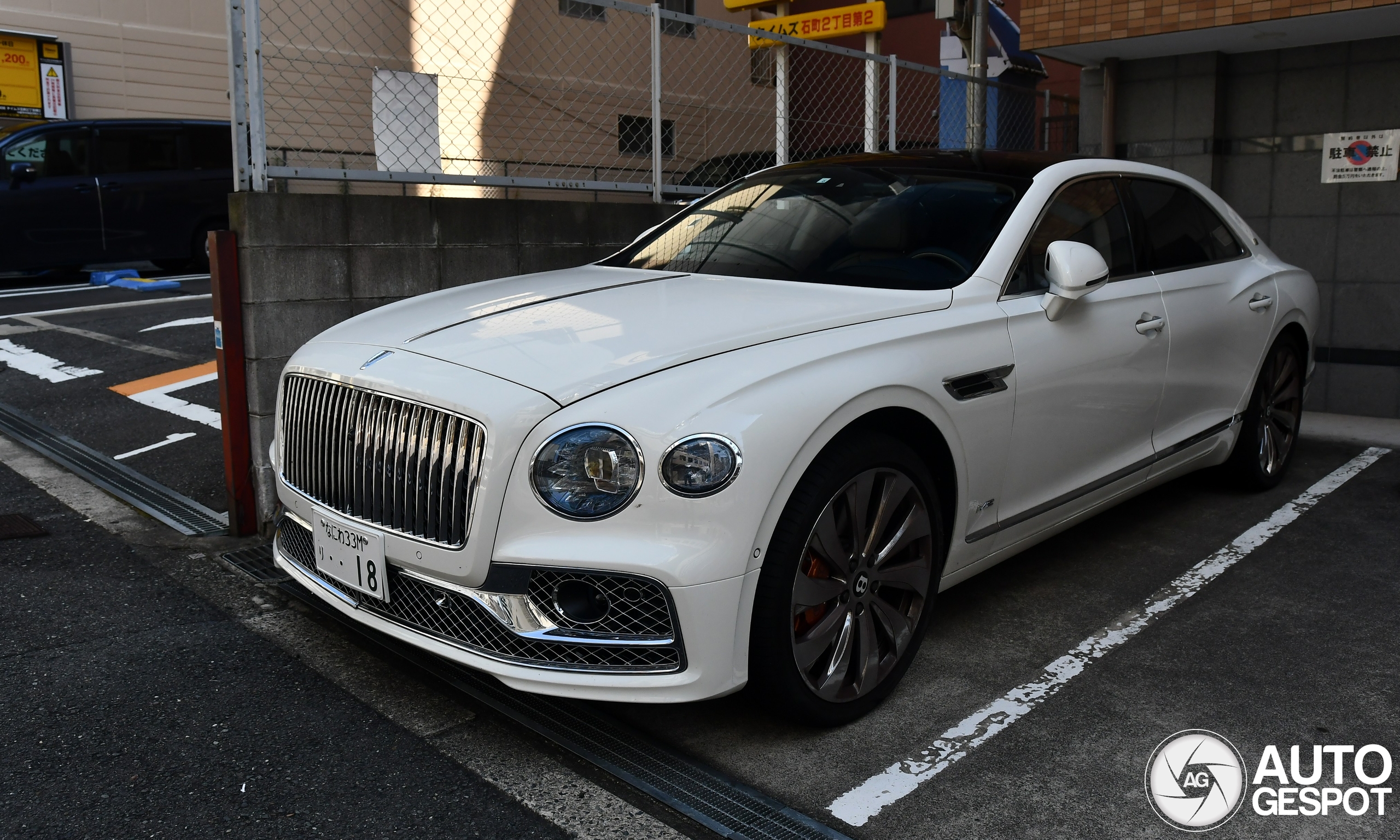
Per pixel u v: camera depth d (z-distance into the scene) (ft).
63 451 18.04
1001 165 12.54
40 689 9.78
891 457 9.08
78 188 39.78
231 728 9.15
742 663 8.31
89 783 8.29
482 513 8.17
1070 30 20.58
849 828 7.83
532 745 8.95
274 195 13.44
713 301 10.13
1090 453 11.83
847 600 9.04
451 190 29.68
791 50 29.14
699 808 8.04
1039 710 9.57
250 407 13.78
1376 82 20.20
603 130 21.13
